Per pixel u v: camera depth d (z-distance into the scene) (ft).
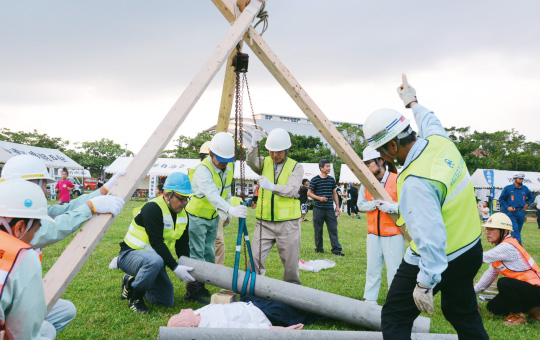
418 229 7.41
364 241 34.19
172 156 138.72
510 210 31.96
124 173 10.23
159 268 13.15
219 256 18.93
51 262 20.17
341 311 12.19
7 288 6.08
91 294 15.12
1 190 6.95
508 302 14.20
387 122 8.34
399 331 8.18
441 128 9.42
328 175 27.91
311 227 44.83
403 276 8.25
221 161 14.79
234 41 12.78
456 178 7.88
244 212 13.23
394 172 15.29
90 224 9.16
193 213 15.39
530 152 176.45
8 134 157.38
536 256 29.66
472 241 7.92
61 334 11.24
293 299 12.55
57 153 87.86
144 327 12.05
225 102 18.21
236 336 10.28
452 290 8.20
